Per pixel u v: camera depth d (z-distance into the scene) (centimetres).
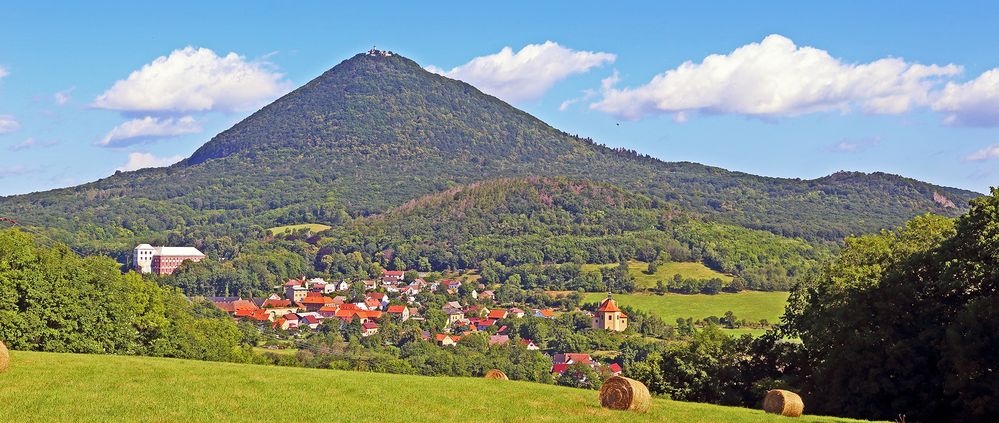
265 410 3722
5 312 6706
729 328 17512
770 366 6794
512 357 14812
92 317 7275
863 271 6353
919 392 5128
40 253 7262
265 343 16375
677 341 16300
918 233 6900
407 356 15150
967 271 5169
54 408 3516
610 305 17800
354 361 13700
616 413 4094
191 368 5066
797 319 6900
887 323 5466
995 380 4634
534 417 3872
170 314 9575
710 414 4306
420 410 3912
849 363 5412
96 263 7756
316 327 18938
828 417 4553
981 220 5253
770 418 4334
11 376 4247
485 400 4309
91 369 4659
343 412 3762
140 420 3384
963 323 4862
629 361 14600
